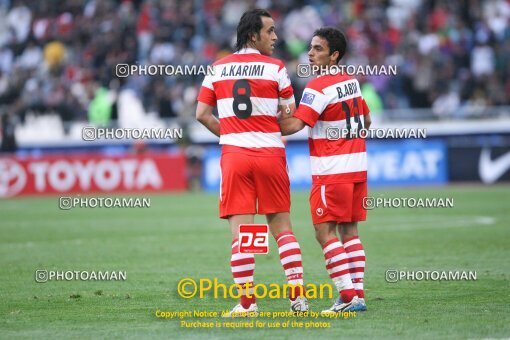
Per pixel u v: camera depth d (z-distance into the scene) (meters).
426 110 94.69
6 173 91.19
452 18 108.31
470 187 85.06
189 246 46.50
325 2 112.69
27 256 43.00
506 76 101.44
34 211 71.38
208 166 93.50
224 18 111.81
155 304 29.44
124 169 91.19
